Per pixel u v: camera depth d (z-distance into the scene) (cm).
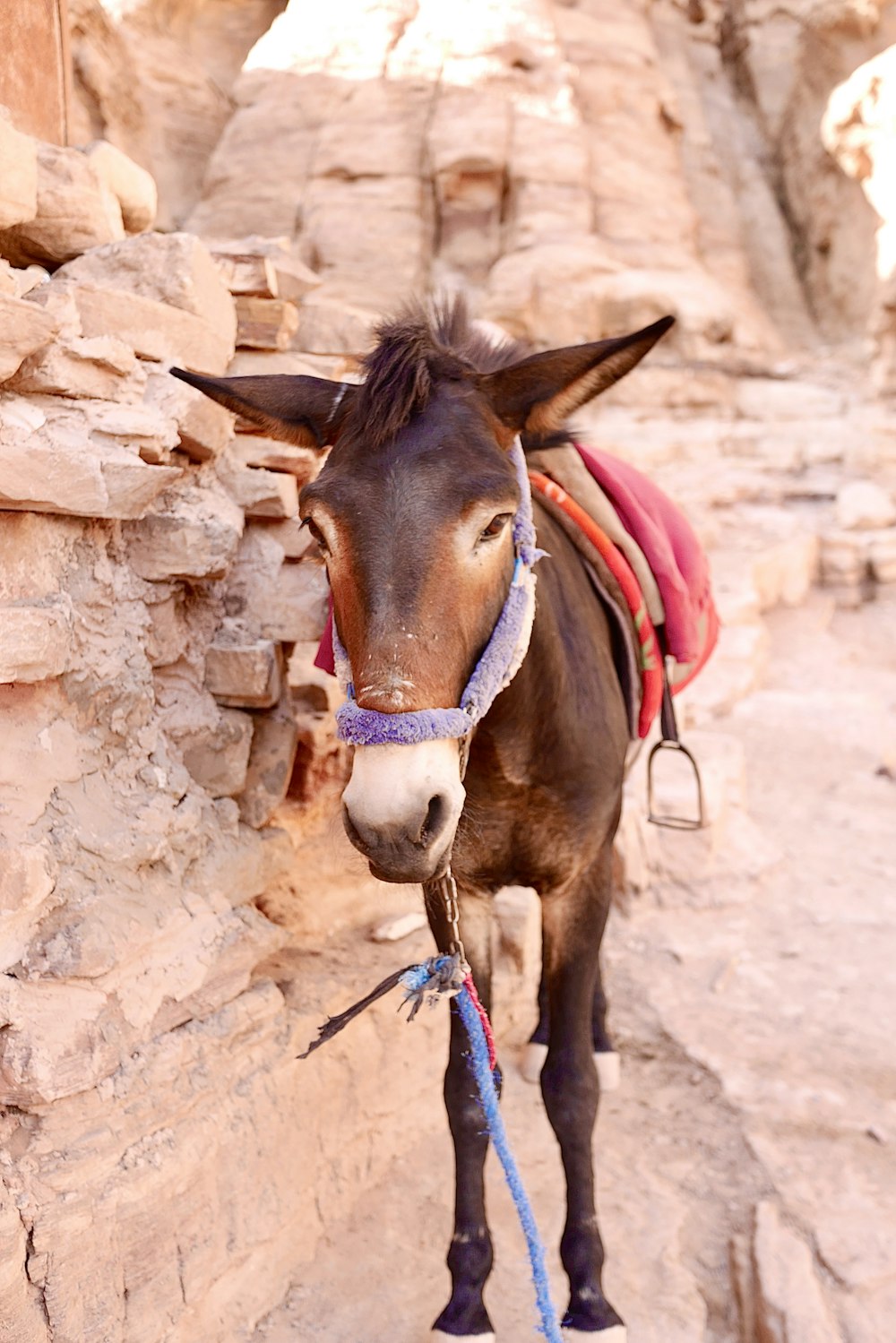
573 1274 234
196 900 245
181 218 1325
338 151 1235
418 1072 308
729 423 1169
